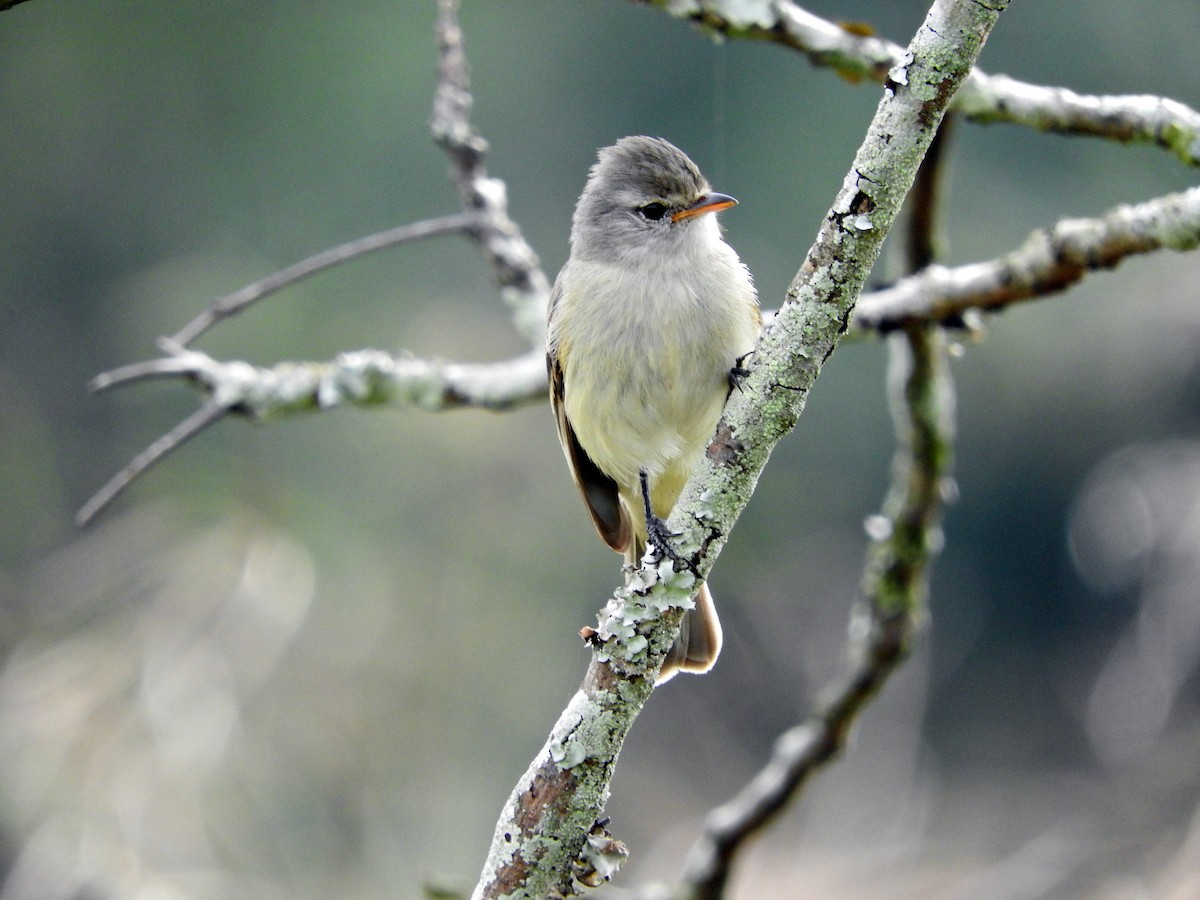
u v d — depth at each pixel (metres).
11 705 9.99
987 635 18.22
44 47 18.69
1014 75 17.55
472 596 13.38
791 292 4.09
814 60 5.74
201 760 9.70
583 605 14.05
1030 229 17.17
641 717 16.42
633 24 18.58
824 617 16.84
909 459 6.84
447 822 11.60
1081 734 17.36
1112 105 5.32
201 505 11.30
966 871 14.10
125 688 9.85
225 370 6.34
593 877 4.15
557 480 14.15
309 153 18.91
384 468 13.84
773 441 4.16
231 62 18.95
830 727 7.02
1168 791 14.48
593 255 6.21
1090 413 17.50
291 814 10.34
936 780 16.89
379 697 11.88
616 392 6.03
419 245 17.73
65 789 9.42
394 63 18.80
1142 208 5.45
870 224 3.94
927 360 6.57
